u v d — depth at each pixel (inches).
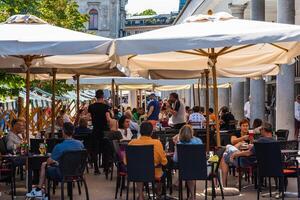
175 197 500.7
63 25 1380.4
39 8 1171.9
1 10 729.6
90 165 765.9
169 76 676.7
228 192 513.0
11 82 738.8
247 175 605.3
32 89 1191.6
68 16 1437.0
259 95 953.5
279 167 464.8
